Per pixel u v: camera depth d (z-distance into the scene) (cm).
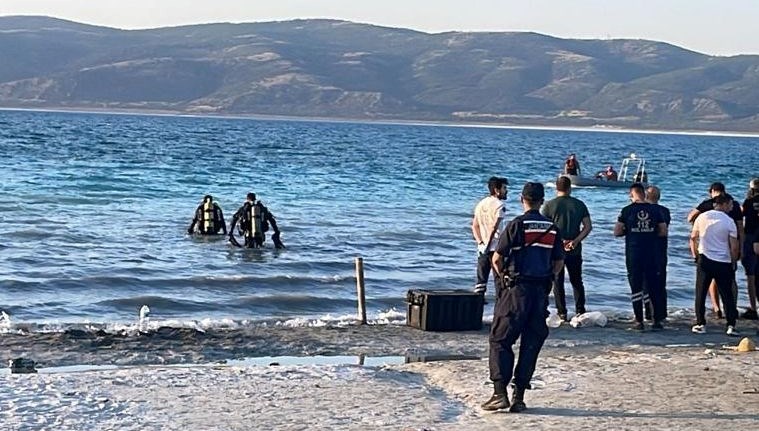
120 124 16638
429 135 17650
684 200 5178
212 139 11294
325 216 3534
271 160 7288
